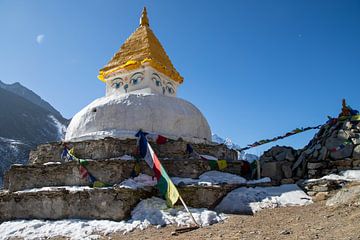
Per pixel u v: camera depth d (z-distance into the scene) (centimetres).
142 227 1226
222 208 1359
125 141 1666
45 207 1435
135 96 1867
